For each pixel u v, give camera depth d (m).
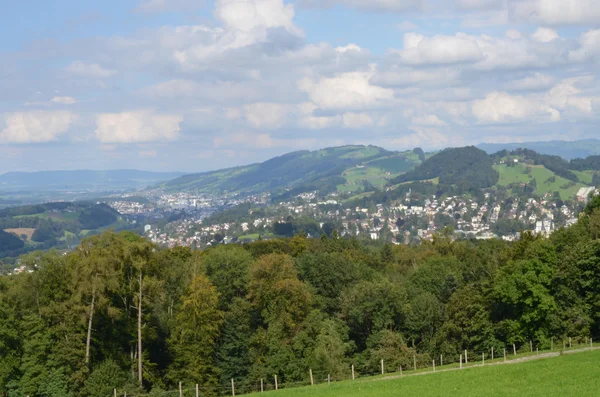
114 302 78.31
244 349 80.75
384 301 86.31
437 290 102.56
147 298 78.12
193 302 76.69
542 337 70.19
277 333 78.94
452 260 113.69
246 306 86.44
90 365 72.12
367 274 106.62
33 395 67.31
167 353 84.88
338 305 94.31
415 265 129.88
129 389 69.38
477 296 81.81
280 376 74.81
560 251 87.94
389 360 77.75
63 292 74.94
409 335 88.25
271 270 86.31
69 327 70.56
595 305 69.31
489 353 75.56
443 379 51.34
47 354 69.06
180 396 64.62
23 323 68.56
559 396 38.88
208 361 77.75
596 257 70.38
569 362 51.81
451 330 84.31
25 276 74.88
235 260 100.25
